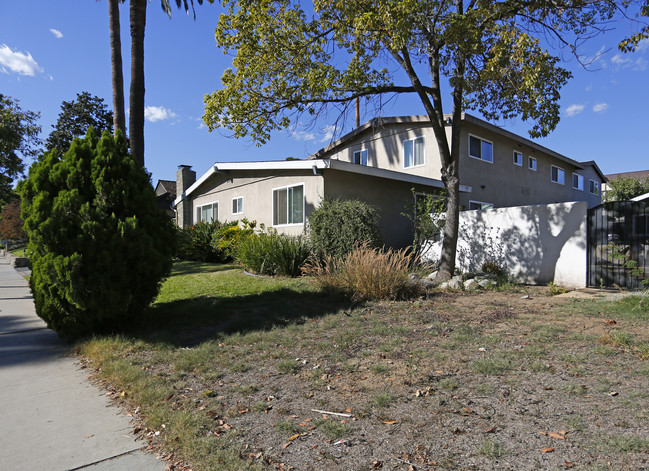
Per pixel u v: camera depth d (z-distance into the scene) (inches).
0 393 161.3
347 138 724.7
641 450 99.9
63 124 1430.9
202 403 140.4
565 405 125.7
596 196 1128.8
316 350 190.2
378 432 116.3
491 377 150.3
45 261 212.7
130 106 507.2
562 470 94.2
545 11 367.9
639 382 139.6
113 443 121.0
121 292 223.9
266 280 387.5
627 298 280.2
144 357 193.3
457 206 386.6
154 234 245.4
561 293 325.7
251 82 411.5
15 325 277.1
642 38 310.2
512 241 414.9
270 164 516.7
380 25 326.0
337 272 329.4
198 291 353.1
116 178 234.8
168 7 623.2
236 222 573.3
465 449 105.3
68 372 186.1
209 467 103.4
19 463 110.7
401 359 172.2
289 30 396.2
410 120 629.9
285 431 119.2
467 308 266.2
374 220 429.4
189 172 829.8
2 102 621.3
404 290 302.8
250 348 196.9
